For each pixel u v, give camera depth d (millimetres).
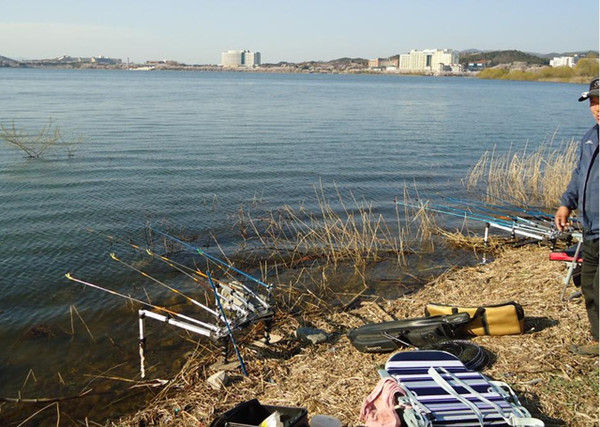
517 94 70438
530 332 5316
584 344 4957
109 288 7699
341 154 19109
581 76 134125
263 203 12391
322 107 40281
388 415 3721
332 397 4504
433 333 5094
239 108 37656
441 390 3951
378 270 8461
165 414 4504
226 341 5246
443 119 33094
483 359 4723
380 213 11750
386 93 65375
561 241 8961
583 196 4270
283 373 5031
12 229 10109
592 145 4176
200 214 11383
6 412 4918
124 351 5980
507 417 3615
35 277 7977
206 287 7785
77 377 5484
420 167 17188
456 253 9164
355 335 5430
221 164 16656
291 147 20266
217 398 4660
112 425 4531
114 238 9773
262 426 3604
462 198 13250
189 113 33000
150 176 14797
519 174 14109
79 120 27672
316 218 11320
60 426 4711
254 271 8438
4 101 39344
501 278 7195
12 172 14984
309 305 6988
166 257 8938
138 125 26016
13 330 6441
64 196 12555
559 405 4109
